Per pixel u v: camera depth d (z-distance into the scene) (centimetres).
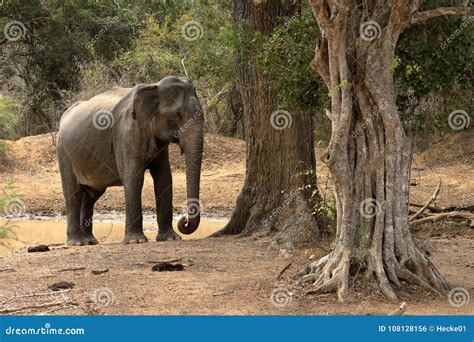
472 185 2577
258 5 1592
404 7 1062
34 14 4222
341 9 1021
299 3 1619
